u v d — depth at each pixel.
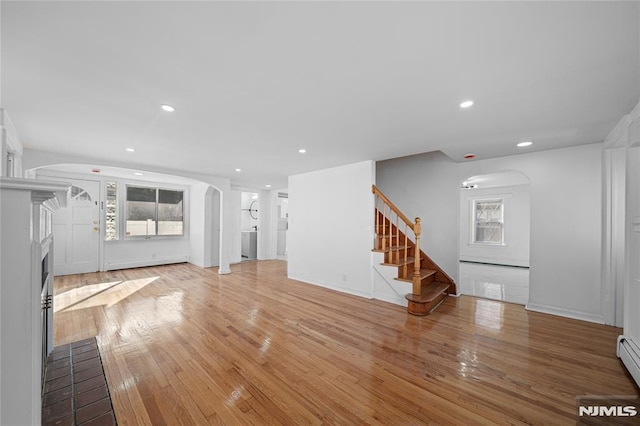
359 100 2.11
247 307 3.71
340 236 4.64
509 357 2.37
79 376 2.03
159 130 2.84
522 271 6.72
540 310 3.56
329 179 4.85
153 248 6.69
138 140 3.19
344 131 2.84
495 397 1.84
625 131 2.43
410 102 2.13
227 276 5.73
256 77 1.79
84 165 4.20
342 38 1.39
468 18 1.23
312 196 5.16
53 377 2.02
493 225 8.02
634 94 1.96
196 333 2.84
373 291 4.18
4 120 2.31
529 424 1.59
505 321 3.23
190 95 2.04
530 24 1.27
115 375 2.06
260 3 1.16
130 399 1.79
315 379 2.04
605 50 1.45
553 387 1.95
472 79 1.78
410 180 4.93
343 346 2.57
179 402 1.77
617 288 3.09
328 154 3.84
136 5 1.17
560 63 1.58
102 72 1.73
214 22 1.27
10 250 1.03
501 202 7.86
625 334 2.35
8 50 1.48
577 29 1.29
